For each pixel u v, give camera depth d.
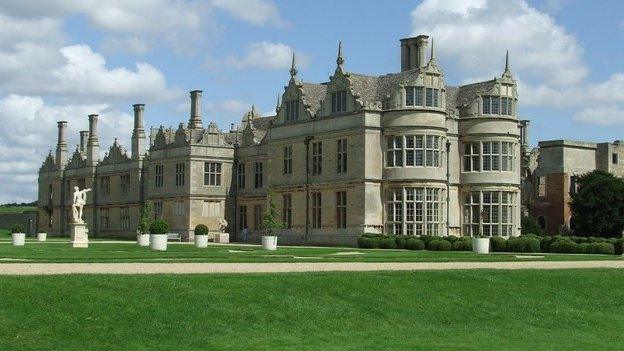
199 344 22.20
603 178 86.06
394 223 65.62
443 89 66.94
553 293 31.50
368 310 26.81
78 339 21.75
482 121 69.38
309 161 71.50
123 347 21.59
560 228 93.44
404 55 73.62
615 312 30.39
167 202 87.19
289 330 24.27
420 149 65.56
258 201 82.44
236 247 59.12
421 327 26.00
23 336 21.38
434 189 65.56
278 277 28.78
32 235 116.12
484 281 31.56
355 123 66.69
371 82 70.50
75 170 108.38
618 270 37.12
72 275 26.89
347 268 33.59
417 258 41.62
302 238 71.69
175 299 25.12
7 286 24.27
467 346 23.03
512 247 58.66
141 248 53.53
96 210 103.19
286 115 74.69
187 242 79.12
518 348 23.02
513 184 69.50
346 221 67.38
